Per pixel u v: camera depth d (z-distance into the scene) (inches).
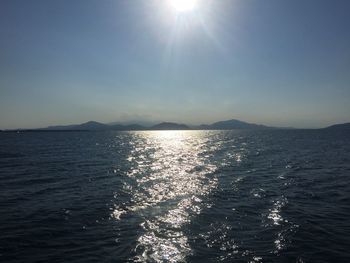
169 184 1083.3
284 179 1162.0
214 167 1530.5
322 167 1485.0
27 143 4045.3
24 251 510.3
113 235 582.2
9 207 779.4
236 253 494.9
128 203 817.5
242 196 890.1
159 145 3649.1
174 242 544.4
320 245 522.3
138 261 472.4
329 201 822.5
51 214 717.3
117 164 1681.8
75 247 527.2
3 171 1400.1
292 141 4197.8
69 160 1891.0
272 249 508.1
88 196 901.2
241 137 6058.1
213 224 638.5
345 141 4057.6
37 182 1128.8
